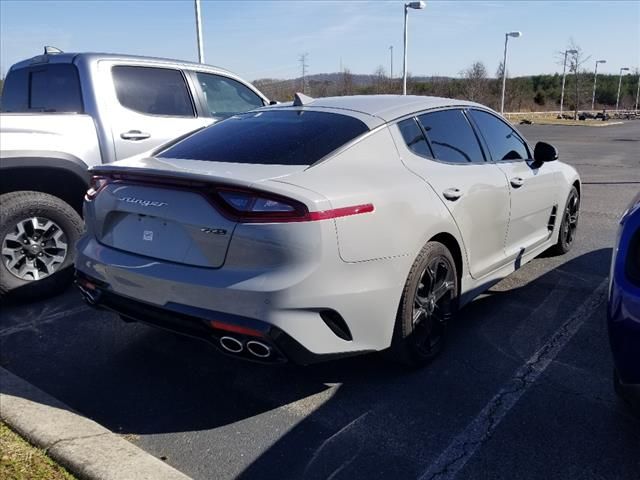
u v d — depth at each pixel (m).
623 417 3.09
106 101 5.31
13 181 4.95
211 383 3.54
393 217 3.17
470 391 3.37
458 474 2.67
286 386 3.47
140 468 2.64
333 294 2.88
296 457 2.82
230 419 3.16
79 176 5.00
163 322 3.10
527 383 3.45
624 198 9.73
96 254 3.35
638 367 2.44
